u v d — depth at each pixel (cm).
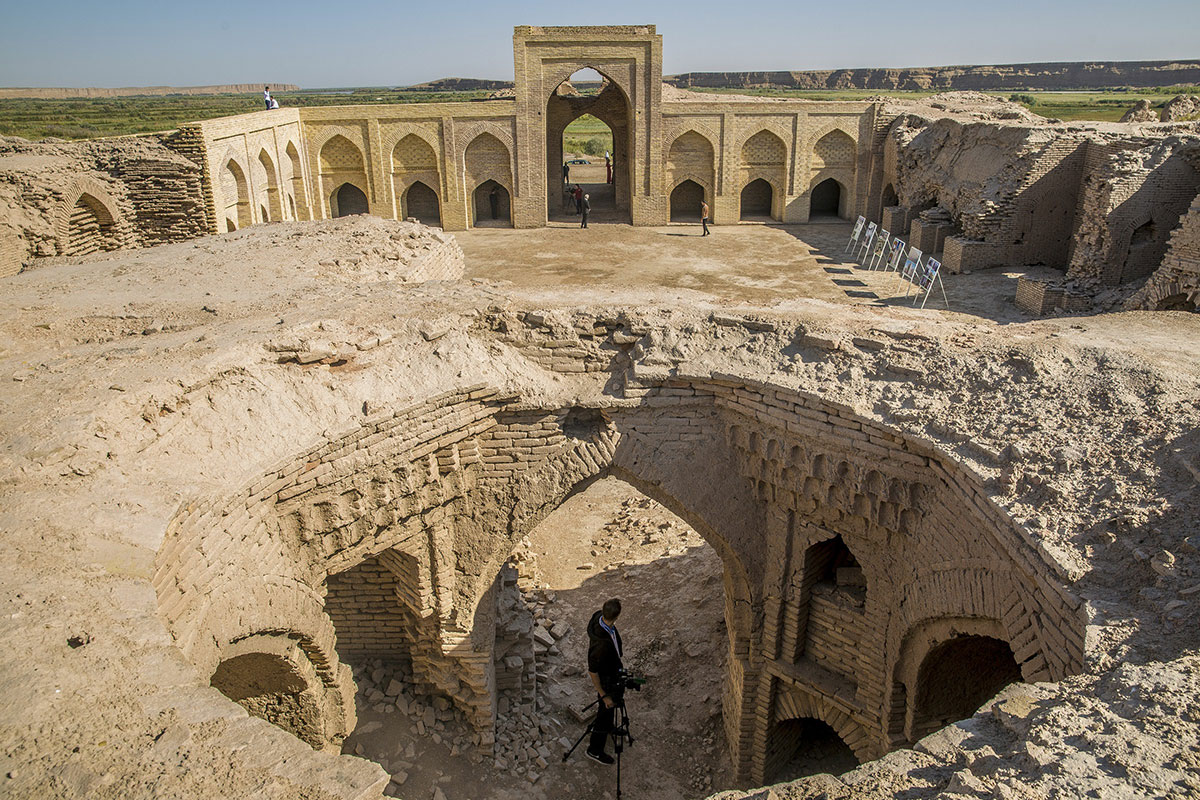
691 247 2914
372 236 1555
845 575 959
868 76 14138
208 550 629
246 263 1312
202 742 389
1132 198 1958
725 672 1155
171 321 949
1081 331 881
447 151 3161
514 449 909
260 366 782
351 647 1062
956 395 783
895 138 3084
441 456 855
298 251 1412
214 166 2228
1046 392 754
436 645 968
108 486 602
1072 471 652
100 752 377
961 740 429
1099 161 2205
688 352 915
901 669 859
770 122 3225
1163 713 407
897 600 840
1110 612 530
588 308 956
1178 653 482
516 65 3072
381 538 836
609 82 3525
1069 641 556
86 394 678
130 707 407
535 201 3269
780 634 980
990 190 2389
